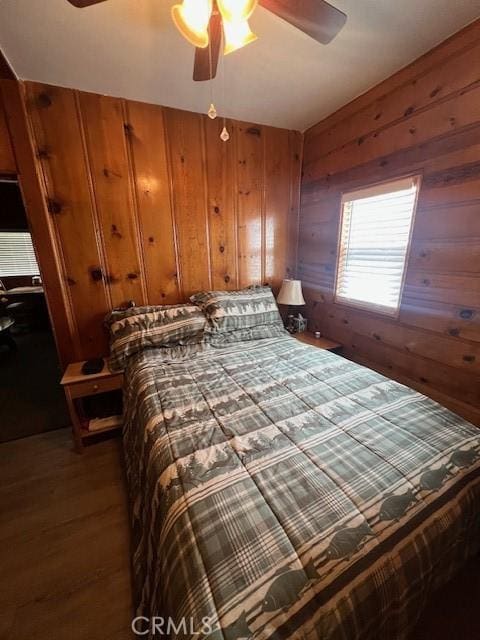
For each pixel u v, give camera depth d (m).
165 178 2.20
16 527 1.46
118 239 2.15
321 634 0.63
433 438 1.11
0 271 5.37
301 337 2.66
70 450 2.03
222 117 2.29
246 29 1.02
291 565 0.69
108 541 1.38
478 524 0.99
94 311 2.18
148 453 1.13
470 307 1.53
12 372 3.42
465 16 1.34
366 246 2.15
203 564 0.70
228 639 0.58
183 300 2.48
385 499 0.86
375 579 0.72
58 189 1.93
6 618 1.09
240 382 1.58
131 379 1.73
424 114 1.63
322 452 1.04
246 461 1.00
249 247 2.65
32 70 1.65
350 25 1.38
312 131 2.51
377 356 2.15
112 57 1.56
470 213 1.48
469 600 1.10
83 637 1.04
